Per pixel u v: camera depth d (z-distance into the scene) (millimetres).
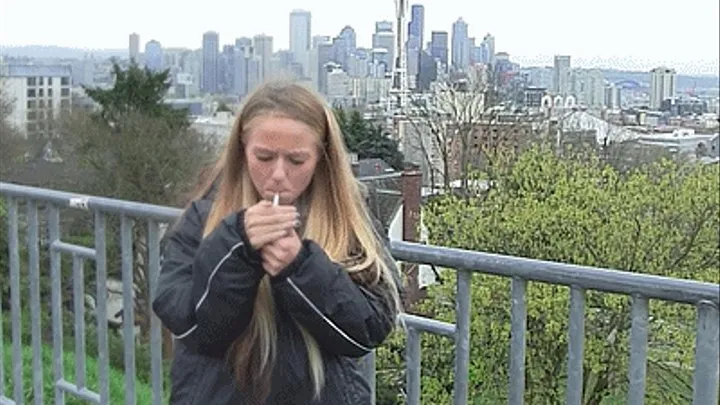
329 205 2094
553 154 13641
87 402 3742
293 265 1885
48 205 3717
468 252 2426
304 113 2053
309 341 1999
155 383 3342
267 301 1997
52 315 3857
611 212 13883
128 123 18656
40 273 4062
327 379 2025
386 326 2025
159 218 3184
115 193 17766
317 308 1906
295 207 2039
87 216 3736
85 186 17719
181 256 2121
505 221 13305
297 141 2033
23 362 4754
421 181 11898
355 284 1991
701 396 1985
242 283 1885
